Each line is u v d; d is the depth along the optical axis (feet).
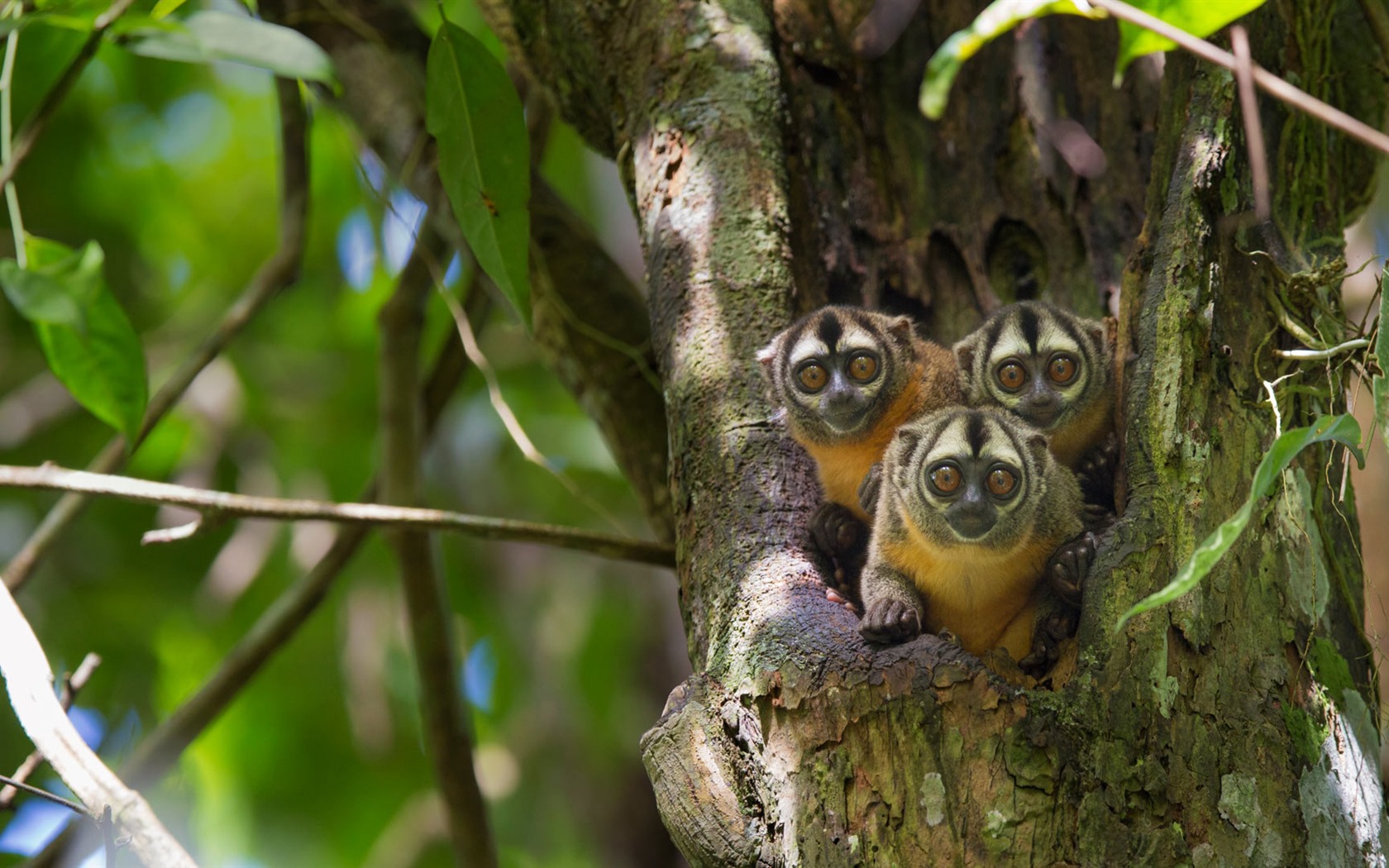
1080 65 26.16
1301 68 19.76
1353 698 17.16
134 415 21.76
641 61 23.89
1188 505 17.30
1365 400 30.58
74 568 42.34
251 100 47.21
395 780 44.52
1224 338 18.24
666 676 45.83
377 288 44.27
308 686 44.04
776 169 22.89
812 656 16.97
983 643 22.48
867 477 23.84
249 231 46.75
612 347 26.68
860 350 24.43
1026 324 24.50
